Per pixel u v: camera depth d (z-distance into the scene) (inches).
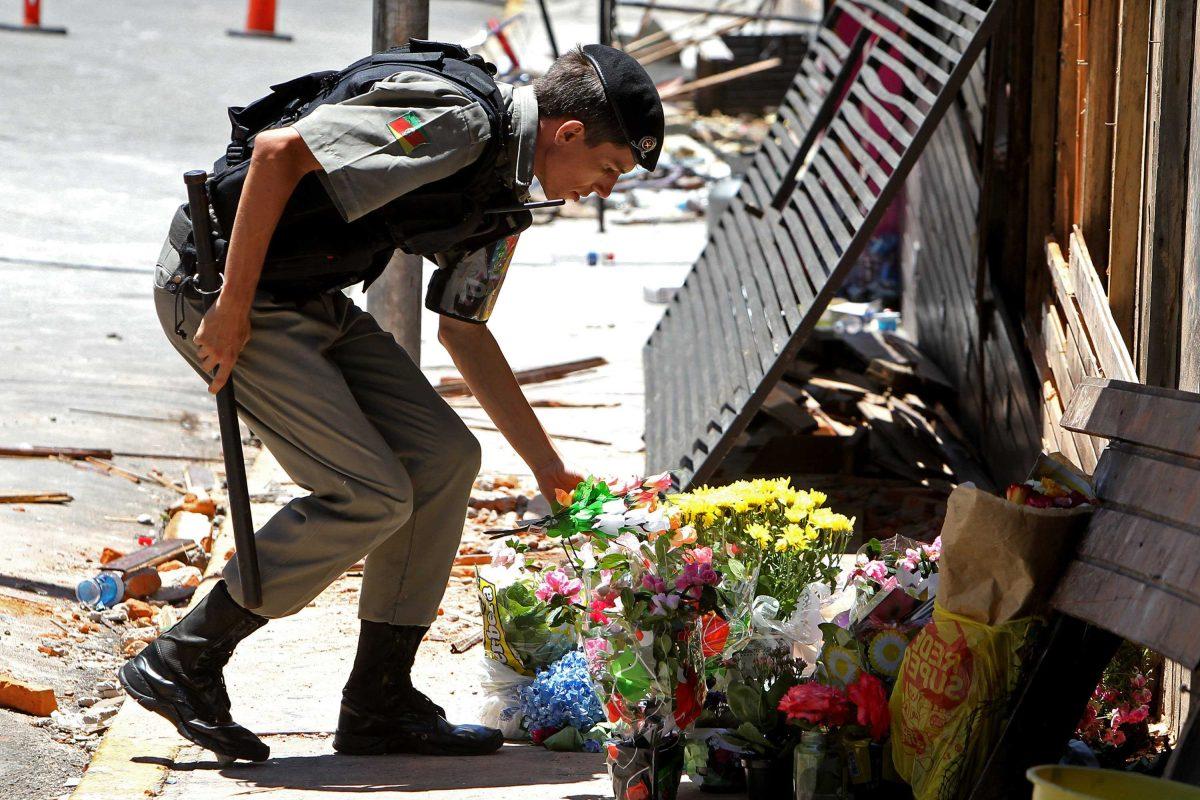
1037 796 145.5
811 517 212.8
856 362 514.3
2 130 993.5
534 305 663.1
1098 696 206.5
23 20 1544.0
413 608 223.0
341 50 1552.7
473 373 231.0
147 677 213.6
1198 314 215.8
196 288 204.4
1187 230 229.5
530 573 254.7
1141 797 146.9
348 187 188.9
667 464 382.9
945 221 492.4
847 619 208.2
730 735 200.5
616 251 801.6
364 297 555.2
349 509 208.5
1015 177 406.0
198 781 209.5
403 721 224.7
